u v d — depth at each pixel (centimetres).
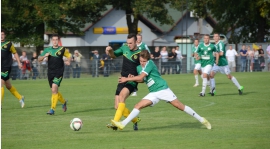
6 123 2431
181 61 6994
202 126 2233
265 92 4006
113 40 10519
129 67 2267
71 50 9525
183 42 7406
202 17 9450
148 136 1964
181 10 8794
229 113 2703
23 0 7569
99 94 4103
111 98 3738
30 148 1753
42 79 6297
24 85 5306
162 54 6862
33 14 7612
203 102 3306
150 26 10750
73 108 3100
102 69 6650
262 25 8912
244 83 5022
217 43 3759
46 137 1989
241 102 3266
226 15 9062
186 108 2083
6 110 3031
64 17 7719
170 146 1734
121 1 8644
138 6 8325
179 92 4144
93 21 8512
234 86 4694
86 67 6562
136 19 8806
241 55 7175
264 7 8362
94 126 2297
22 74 6238
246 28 9181
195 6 9038
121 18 10544
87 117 2653
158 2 8550
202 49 3741
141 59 2034
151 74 2038
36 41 7819
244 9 8806
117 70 6738
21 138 1972
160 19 8700
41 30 8031
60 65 2769
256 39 9138
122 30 10519
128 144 1788
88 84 5300
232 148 1683
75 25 8156
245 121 2378
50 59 2762
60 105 3322
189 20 11369
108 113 2830
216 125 2248
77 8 7969
